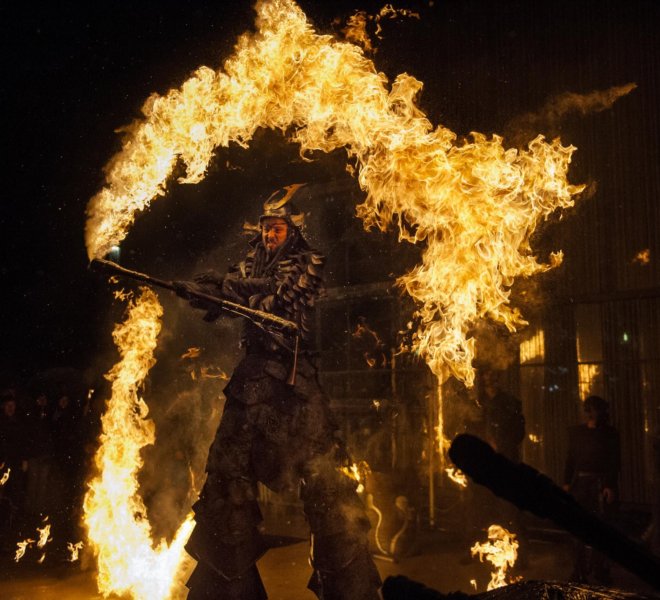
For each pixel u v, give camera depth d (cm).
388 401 963
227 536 393
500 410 748
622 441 817
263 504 1034
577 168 857
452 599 138
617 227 829
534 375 871
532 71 894
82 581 689
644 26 824
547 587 150
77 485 980
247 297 425
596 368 838
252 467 405
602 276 835
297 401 405
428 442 920
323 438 404
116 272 409
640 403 811
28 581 691
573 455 669
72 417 1022
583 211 850
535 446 870
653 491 685
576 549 633
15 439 942
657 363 802
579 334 849
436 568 712
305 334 418
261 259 438
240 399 405
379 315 985
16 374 1332
